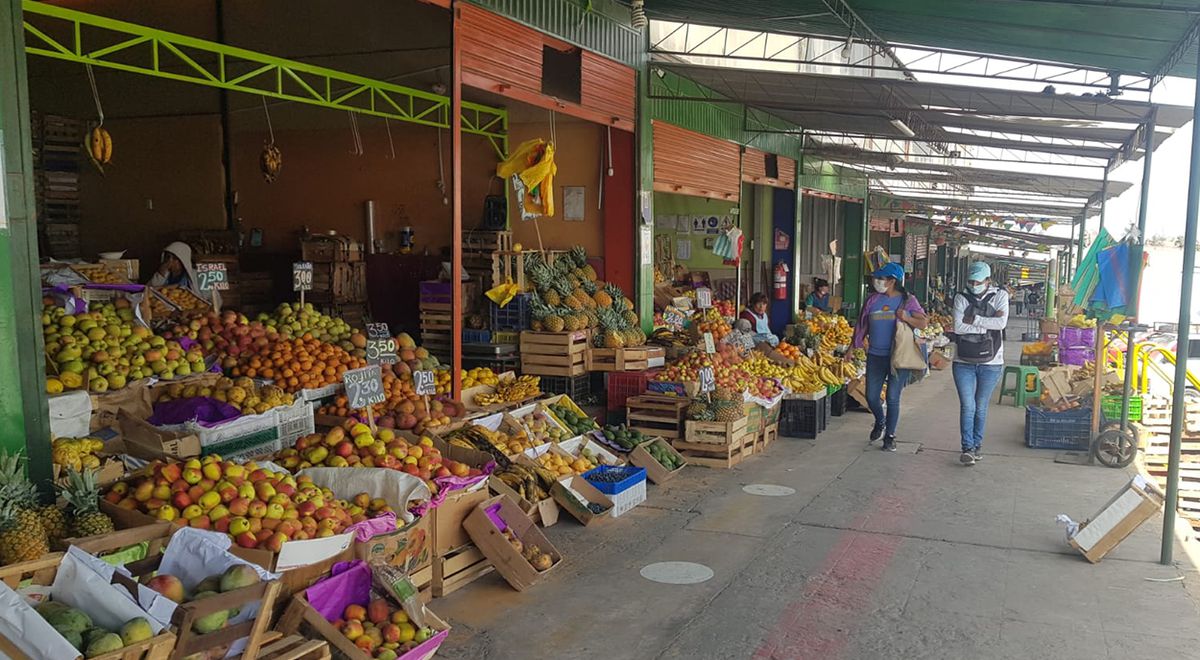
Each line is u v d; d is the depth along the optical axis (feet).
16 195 13.87
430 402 23.91
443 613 16.78
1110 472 28.84
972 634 15.94
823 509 24.20
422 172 41.45
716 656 15.06
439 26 37.27
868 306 32.89
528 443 23.93
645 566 19.51
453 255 26.03
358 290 40.47
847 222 83.66
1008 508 24.36
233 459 18.78
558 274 34.42
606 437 27.32
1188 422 34.22
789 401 34.96
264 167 36.29
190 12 37.63
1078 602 17.46
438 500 17.33
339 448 18.04
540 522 22.30
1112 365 37.06
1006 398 45.88
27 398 14.21
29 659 9.71
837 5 28.73
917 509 24.25
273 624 13.51
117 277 25.59
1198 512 33.58
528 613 16.81
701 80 41.65
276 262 43.75
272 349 22.67
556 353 31.83
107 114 46.80
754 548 20.79
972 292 29.73
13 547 11.59
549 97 30.37
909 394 48.44
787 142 56.85
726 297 58.90
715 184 45.73
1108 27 26.66
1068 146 43.68
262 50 40.45
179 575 12.11
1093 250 30.35
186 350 21.16
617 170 37.65
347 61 39.73
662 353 34.17
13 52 13.71
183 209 46.21
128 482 14.62
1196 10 23.53
